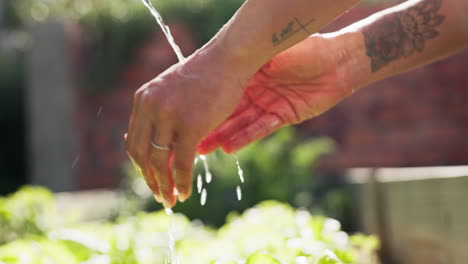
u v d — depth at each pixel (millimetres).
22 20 8781
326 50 1129
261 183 3600
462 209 1355
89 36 5836
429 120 5516
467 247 1324
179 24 5742
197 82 841
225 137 1112
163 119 835
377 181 2180
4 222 1999
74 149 5750
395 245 1996
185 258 1309
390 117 5512
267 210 1802
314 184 3760
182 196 903
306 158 3895
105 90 5824
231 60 849
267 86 1131
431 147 5504
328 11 848
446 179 1464
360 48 1169
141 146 861
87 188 5746
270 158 3693
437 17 1178
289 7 838
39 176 5727
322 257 991
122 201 3641
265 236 1337
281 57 1109
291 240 1227
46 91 5793
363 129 5488
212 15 5699
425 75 5547
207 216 3500
